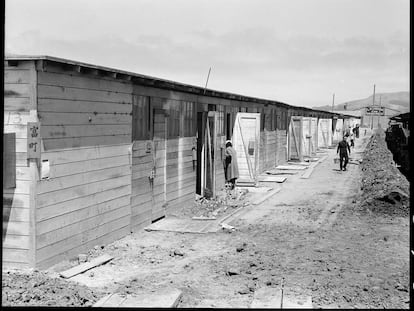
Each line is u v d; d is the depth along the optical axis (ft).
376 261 32.53
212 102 60.70
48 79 29.58
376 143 137.49
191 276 30.09
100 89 35.32
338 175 87.92
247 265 32.19
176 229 43.09
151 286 27.63
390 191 53.31
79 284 27.22
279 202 59.16
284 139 108.99
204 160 60.44
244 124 72.54
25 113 28.76
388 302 25.04
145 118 43.11
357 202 57.36
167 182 48.60
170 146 48.91
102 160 36.06
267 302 24.64
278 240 39.29
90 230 34.96
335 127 187.93
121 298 24.70
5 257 29.37
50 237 30.50
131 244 37.83
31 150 28.68
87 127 33.88
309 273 30.09
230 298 25.98
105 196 36.76
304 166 102.22
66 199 31.94
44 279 26.23
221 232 42.47
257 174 72.49
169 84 44.37
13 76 28.76
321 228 43.86
